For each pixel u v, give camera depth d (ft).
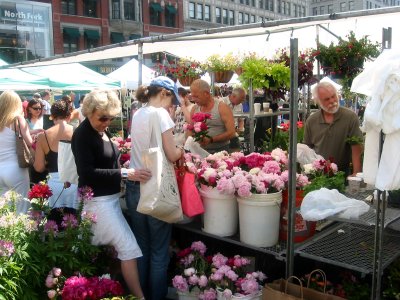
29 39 96.37
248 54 16.75
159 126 8.86
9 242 7.75
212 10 147.13
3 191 12.80
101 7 110.93
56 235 9.04
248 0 165.07
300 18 9.90
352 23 14.24
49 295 7.89
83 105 8.63
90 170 8.51
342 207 7.73
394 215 8.19
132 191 9.36
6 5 92.07
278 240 9.05
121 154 11.68
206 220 9.48
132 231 9.66
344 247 8.55
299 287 7.63
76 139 8.61
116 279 9.88
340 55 15.60
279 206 8.86
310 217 7.75
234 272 8.98
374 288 7.39
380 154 6.47
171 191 8.71
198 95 12.95
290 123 7.88
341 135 12.13
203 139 12.30
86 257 9.11
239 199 8.89
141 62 14.96
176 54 22.41
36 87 29.84
